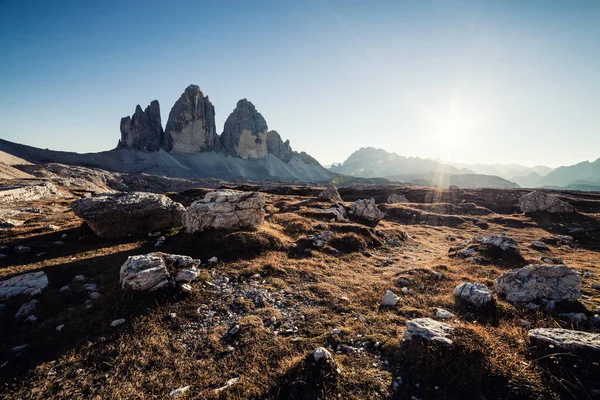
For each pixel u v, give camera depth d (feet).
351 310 40.16
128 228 75.25
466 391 23.34
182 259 48.62
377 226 112.47
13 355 29.12
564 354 24.20
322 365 26.00
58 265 52.11
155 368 27.99
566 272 40.27
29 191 167.32
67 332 32.86
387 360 28.55
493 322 34.45
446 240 107.86
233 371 27.40
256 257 59.72
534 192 150.20
